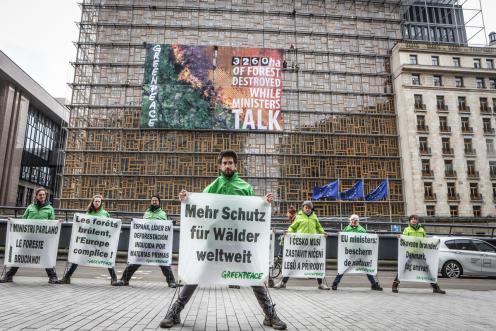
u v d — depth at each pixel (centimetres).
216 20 4906
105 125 4425
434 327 501
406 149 4638
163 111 4347
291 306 661
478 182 4688
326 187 3900
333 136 4631
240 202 507
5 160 5191
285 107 4647
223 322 493
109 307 578
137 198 4191
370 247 995
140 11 4866
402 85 4806
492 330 490
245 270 490
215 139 4419
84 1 4847
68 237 1789
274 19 5006
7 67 5019
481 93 4988
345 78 4900
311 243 992
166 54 4462
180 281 480
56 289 772
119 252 1795
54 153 6600
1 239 1681
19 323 448
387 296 840
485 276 1462
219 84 4453
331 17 5084
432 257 953
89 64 4566
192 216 499
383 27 5216
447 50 5047
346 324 505
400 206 4569
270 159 4438
